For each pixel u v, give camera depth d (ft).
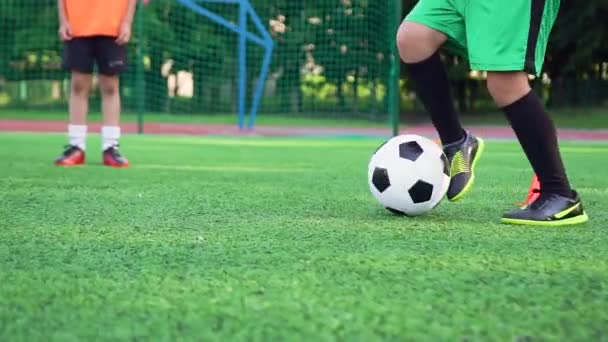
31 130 36.40
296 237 6.68
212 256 5.73
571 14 57.21
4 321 3.93
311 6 44.45
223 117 47.70
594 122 51.01
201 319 3.98
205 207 8.94
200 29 47.37
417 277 4.99
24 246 6.16
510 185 12.20
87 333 3.74
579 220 7.72
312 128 42.52
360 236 6.77
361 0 42.55
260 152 22.08
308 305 4.25
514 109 7.76
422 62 8.33
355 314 4.08
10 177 12.64
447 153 8.59
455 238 6.70
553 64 60.23
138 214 8.23
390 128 39.09
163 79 47.98
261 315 4.05
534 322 3.97
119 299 4.39
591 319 4.04
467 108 61.57
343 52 43.75
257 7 46.32
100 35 14.83
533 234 7.02
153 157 19.27
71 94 15.55
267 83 46.73
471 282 4.87
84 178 12.75
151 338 3.66
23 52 51.37
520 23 7.47
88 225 7.38
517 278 5.00
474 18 7.68
